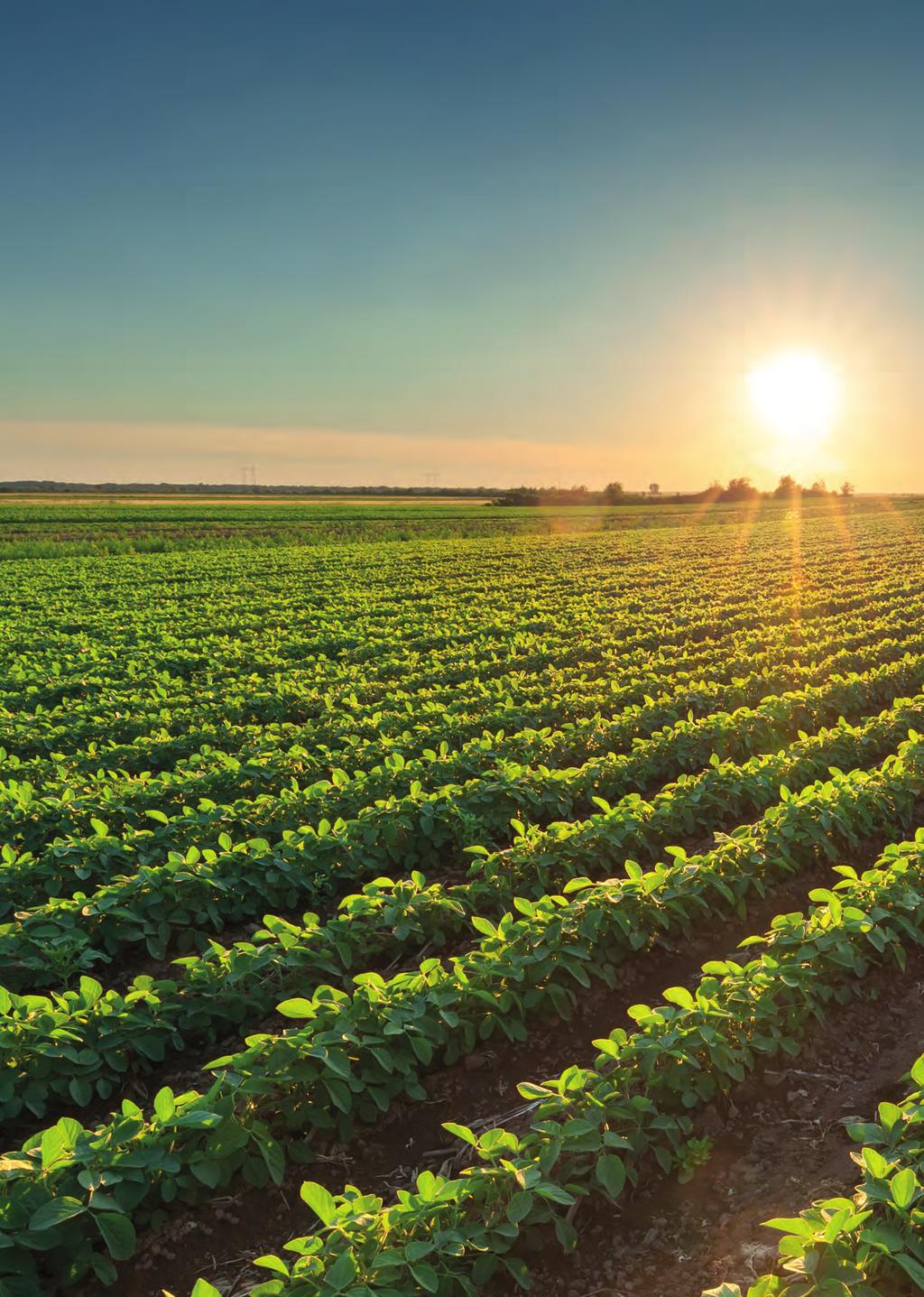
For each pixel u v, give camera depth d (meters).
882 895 7.17
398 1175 5.34
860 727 11.64
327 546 51.06
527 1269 4.46
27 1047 5.53
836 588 29.25
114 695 15.51
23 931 6.81
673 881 7.41
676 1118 5.31
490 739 11.27
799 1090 5.83
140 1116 4.69
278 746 12.26
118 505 94.38
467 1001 6.20
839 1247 3.84
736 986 5.90
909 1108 4.46
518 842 8.20
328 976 6.89
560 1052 6.37
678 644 20.41
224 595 29.81
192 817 8.83
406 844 8.99
